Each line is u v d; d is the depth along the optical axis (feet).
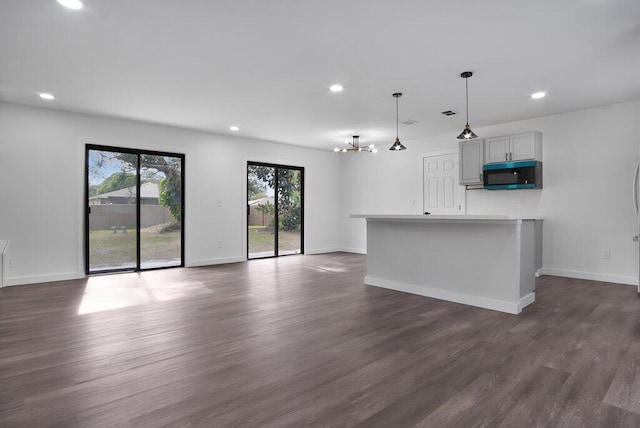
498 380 6.60
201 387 6.34
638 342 8.45
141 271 18.12
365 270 18.62
